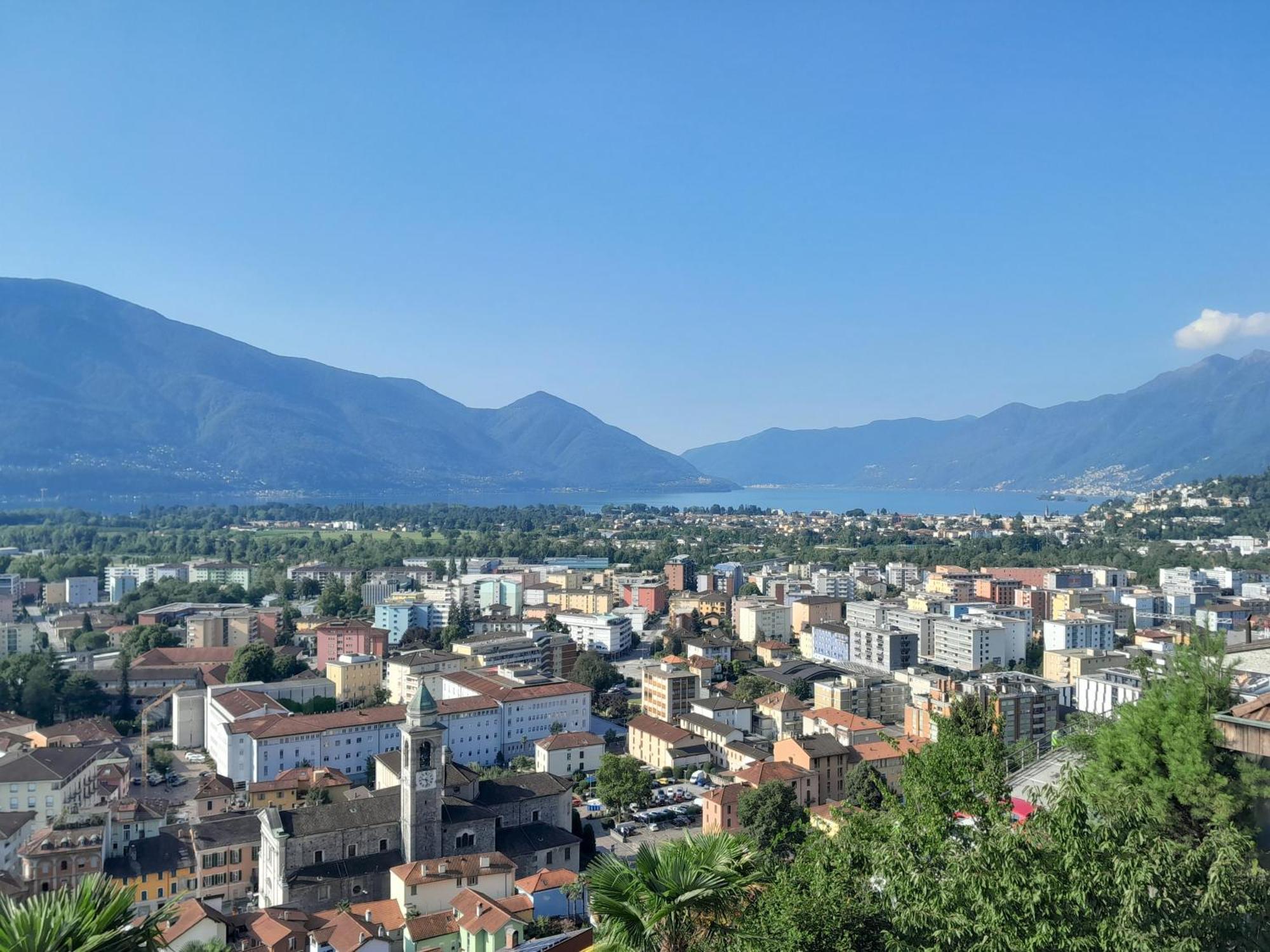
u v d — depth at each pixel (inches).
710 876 1553.9
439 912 5954.7
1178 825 2416.3
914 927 1792.6
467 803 7126.0
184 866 6781.5
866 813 2465.6
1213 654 2635.3
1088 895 1675.7
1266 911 1715.1
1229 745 2369.6
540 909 6112.2
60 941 1342.3
